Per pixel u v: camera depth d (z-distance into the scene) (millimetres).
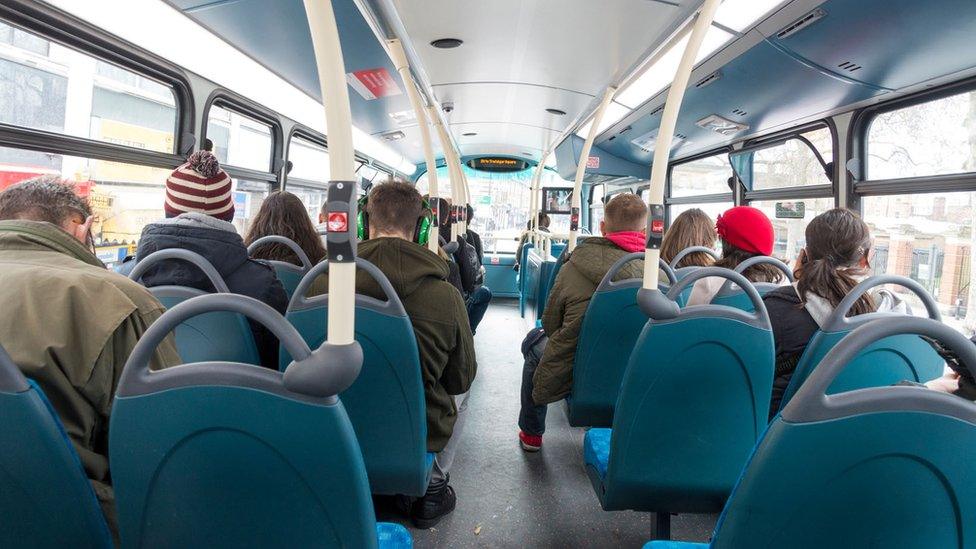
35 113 2271
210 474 906
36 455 838
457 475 2760
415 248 1830
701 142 5531
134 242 2914
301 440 885
